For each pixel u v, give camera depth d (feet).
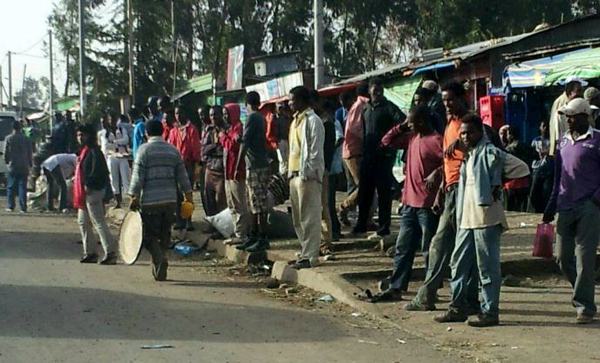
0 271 34.60
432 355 21.88
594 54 44.47
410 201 27.12
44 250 41.29
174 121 43.91
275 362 21.11
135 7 143.54
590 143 24.26
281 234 39.81
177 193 33.60
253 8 142.92
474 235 24.39
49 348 22.24
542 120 53.16
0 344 22.58
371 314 26.53
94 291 30.35
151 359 21.24
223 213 39.93
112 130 55.83
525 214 44.27
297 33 144.05
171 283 32.53
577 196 24.38
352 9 138.41
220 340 23.34
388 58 142.00
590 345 22.30
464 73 58.70
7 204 65.00
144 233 33.06
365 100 35.12
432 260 26.37
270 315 26.73
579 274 24.47
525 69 48.01
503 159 23.89
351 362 21.20
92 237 37.45
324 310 27.61
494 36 103.04
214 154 40.37
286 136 39.99
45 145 64.80
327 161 34.22
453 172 25.45
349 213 42.65
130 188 32.89
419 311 26.63
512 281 30.53
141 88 145.38
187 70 148.05
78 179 36.73
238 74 102.32
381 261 32.91
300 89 31.58
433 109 29.84
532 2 103.24
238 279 33.58
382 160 34.55
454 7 103.35
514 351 21.84
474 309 25.84
